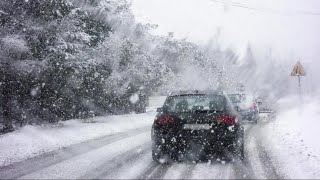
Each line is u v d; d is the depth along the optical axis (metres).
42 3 16.34
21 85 16.27
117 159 8.56
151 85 31.45
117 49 24.56
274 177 6.48
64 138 12.87
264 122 18.06
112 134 13.98
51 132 14.53
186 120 7.93
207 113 7.96
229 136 7.77
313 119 16.80
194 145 7.88
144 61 28.81
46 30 16.56
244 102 17.59
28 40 16.03
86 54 20.45
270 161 7.91
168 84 48.75
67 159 8.80
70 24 18.09
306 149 9.19
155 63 32.53
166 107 8.52
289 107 29.47
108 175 6.87
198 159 8.30
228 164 7.73
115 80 24.42
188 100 8.52
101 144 11.23
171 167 7.55
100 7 22.17
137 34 31.28
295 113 21.12
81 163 8.19
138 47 29.55
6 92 15.71
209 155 8.60
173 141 7.93
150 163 8.00
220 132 7.80
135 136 13.08
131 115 25.39
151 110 33.38
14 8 15.99
